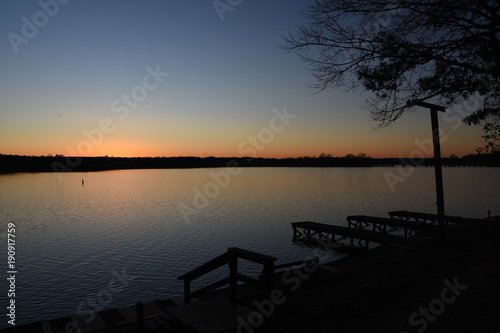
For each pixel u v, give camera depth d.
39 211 59.41
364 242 33.41
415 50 11.60
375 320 6.39
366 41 11.86
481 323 5.65
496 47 11.08
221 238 35.81
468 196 71.31
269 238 35.38
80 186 120.50
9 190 102.69
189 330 6.17
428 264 9.75
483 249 10.95
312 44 12.37
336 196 78.00
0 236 38.12
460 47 11.82
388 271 10.16
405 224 29.36
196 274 8.22
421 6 11.41
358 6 11.36
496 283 7.37
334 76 12.48
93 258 28.59
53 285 22.02
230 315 6.52
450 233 15.98
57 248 32.31
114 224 45.72
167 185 126.12
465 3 11.29
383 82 12.35
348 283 9.35
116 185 126.19
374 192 87.38
